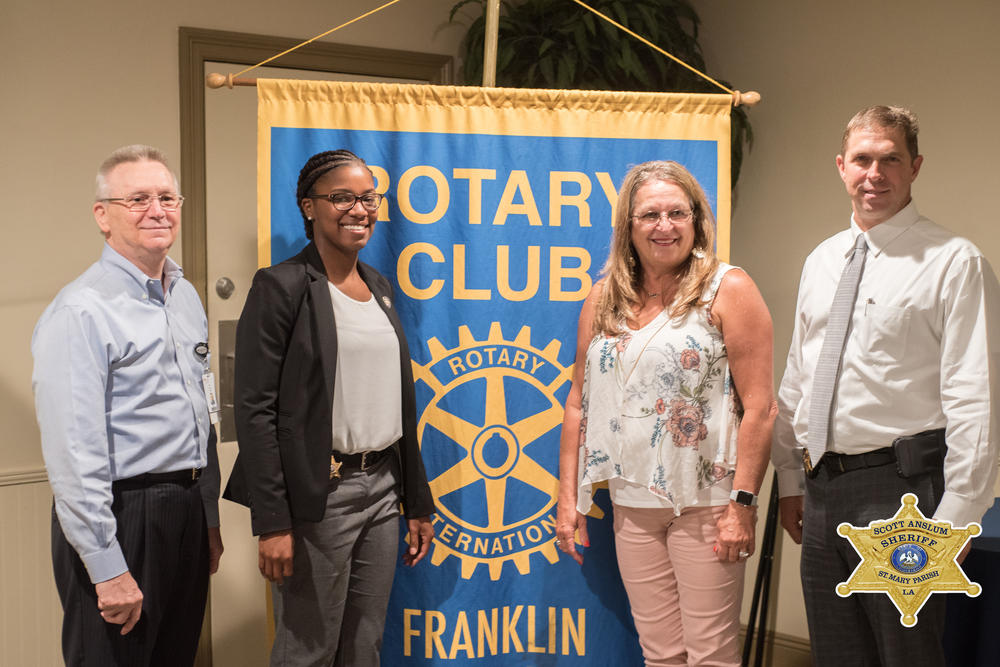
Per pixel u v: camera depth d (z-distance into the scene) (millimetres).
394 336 2355
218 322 3451
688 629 2354
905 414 2152
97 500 1986
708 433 2297
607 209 2662
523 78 3664
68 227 3203
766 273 3846
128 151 2162
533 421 2662
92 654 2066
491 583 2658
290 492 2189
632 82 3715
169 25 3324
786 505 2508
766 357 2270
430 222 2617
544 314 2654
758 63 3842
